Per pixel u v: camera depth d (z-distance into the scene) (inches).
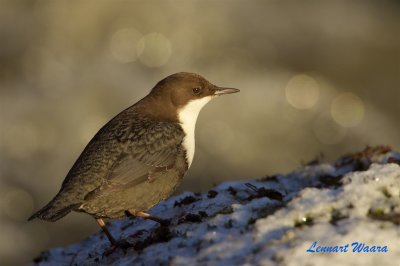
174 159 300.8
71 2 764.0
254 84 726.5
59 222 607.2
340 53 784.9
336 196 226.1
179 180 308.0
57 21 761.6
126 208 284.8
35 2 778.2
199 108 323.6
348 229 199.5
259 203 245.8
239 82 729.0
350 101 742.5
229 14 789.2
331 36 799.7
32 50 739.4
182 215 288.8
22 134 653.3
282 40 781.9
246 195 301.3
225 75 737.0
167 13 771.4
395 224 203.9
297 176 339.6
